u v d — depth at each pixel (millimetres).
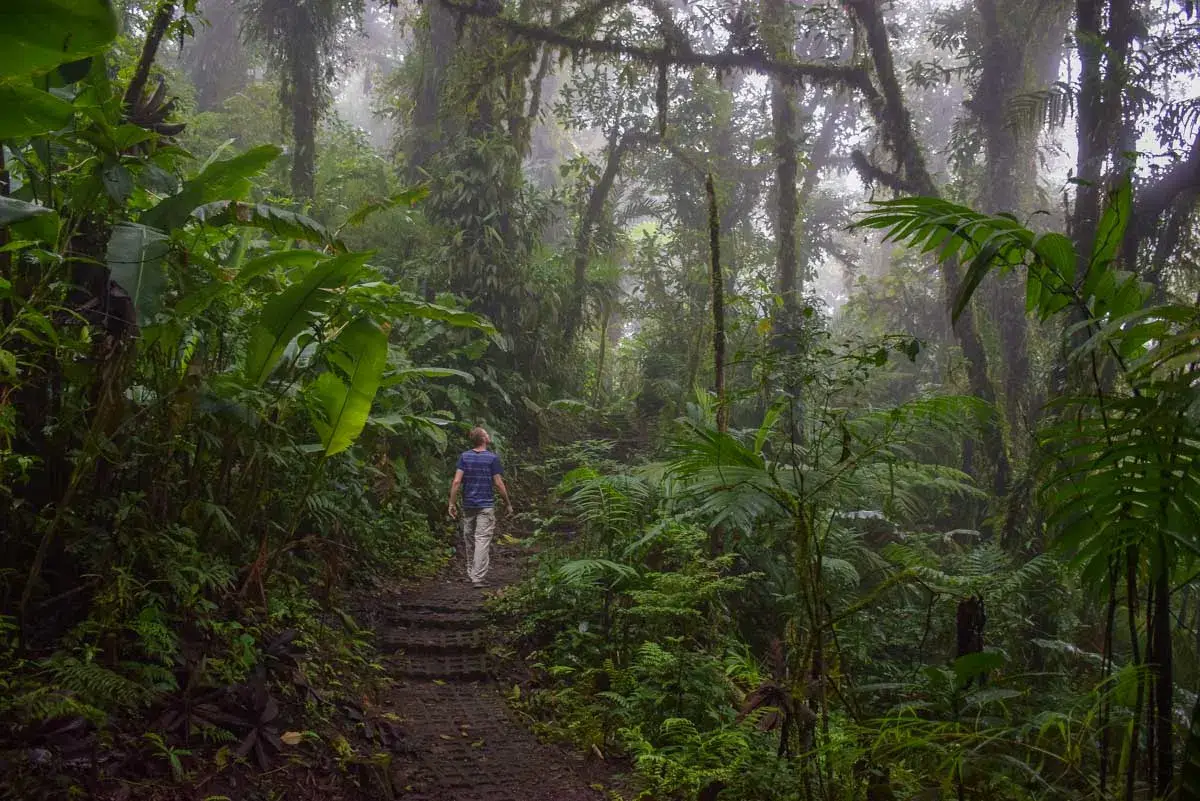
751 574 5602
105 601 4066
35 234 4055
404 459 9680
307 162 15234
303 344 5254
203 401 4824
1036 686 5793
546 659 6734
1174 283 8734
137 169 4602
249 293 5352
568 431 16000
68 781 3465
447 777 4715
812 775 3547
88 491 4469
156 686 4172
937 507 10273
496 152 14430
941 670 3127
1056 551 2932
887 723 2891
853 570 6074
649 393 17781
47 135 4109
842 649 5660
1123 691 2582
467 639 7000
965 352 10523
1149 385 2336
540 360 15539
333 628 6297
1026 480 7816
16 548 4316
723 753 4391
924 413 3666
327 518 6465
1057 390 7707
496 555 9977
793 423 4137
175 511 4980
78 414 4273
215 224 4793
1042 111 8719
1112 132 8219
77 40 2287
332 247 4988
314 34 15281
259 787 4035
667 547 6711
